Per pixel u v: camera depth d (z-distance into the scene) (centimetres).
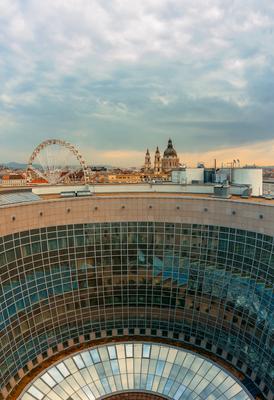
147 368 4747
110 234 5231
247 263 4650
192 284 5147
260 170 8088
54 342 5000
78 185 7269
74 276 5112
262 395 4259
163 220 5238
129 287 5312
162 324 5341
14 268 4528
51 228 4906
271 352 4219
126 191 7306
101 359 4881
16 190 6284
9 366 4384
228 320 4831
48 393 4350
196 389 4388
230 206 4819
